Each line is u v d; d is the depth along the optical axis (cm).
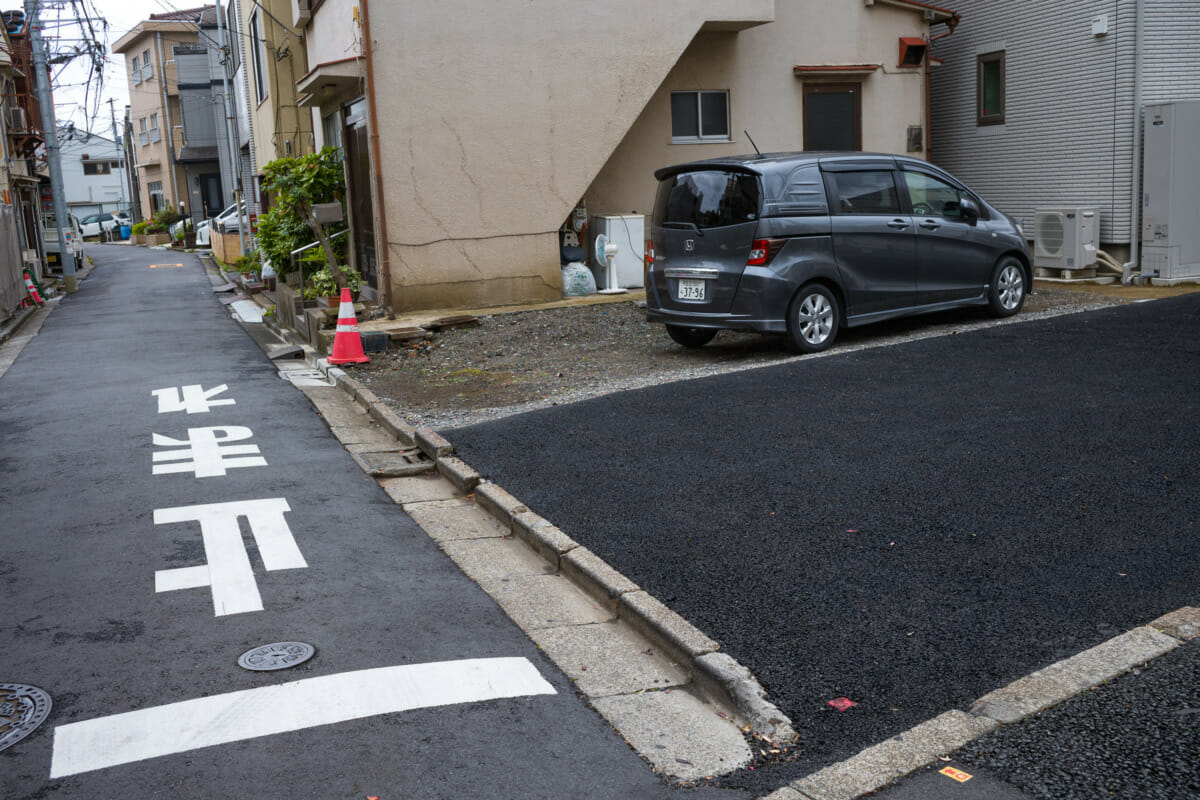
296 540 581
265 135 2384
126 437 846
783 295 940
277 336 1516
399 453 769
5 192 2664
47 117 2512
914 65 1597
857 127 1591
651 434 725
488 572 529
